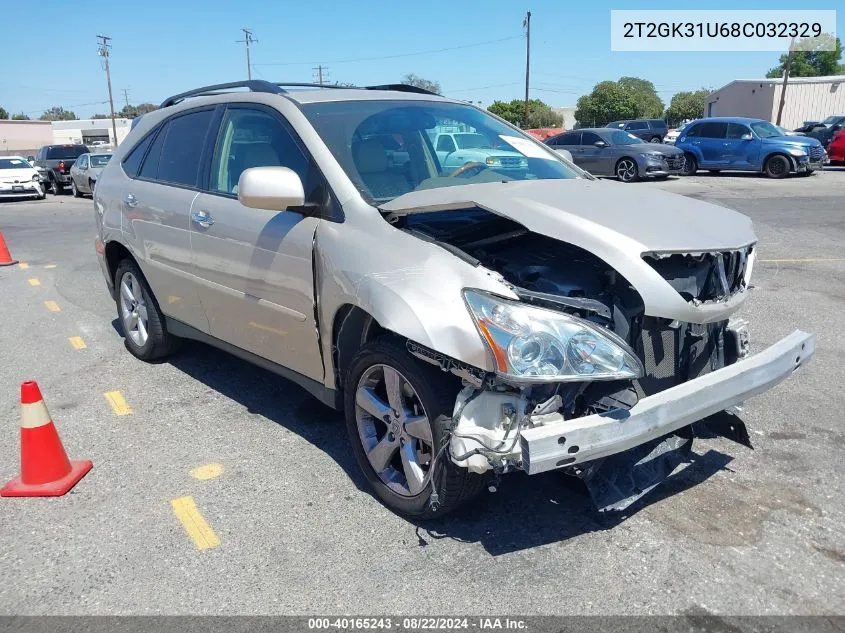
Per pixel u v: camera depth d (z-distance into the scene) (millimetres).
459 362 2838
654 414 2760
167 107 5262
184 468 3848
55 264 10266
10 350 6031
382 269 3092
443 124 4211
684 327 3154
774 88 39438
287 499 3510
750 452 3859
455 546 3100
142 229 4969
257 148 4062
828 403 4473
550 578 2875
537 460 2555
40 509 3479
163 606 2766
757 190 17203
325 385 3678
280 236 3682
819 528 3160
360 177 3564
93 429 4363
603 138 21344
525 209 3018
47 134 75250
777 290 7285
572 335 2684
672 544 3070
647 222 3025
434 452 2994
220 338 4480
